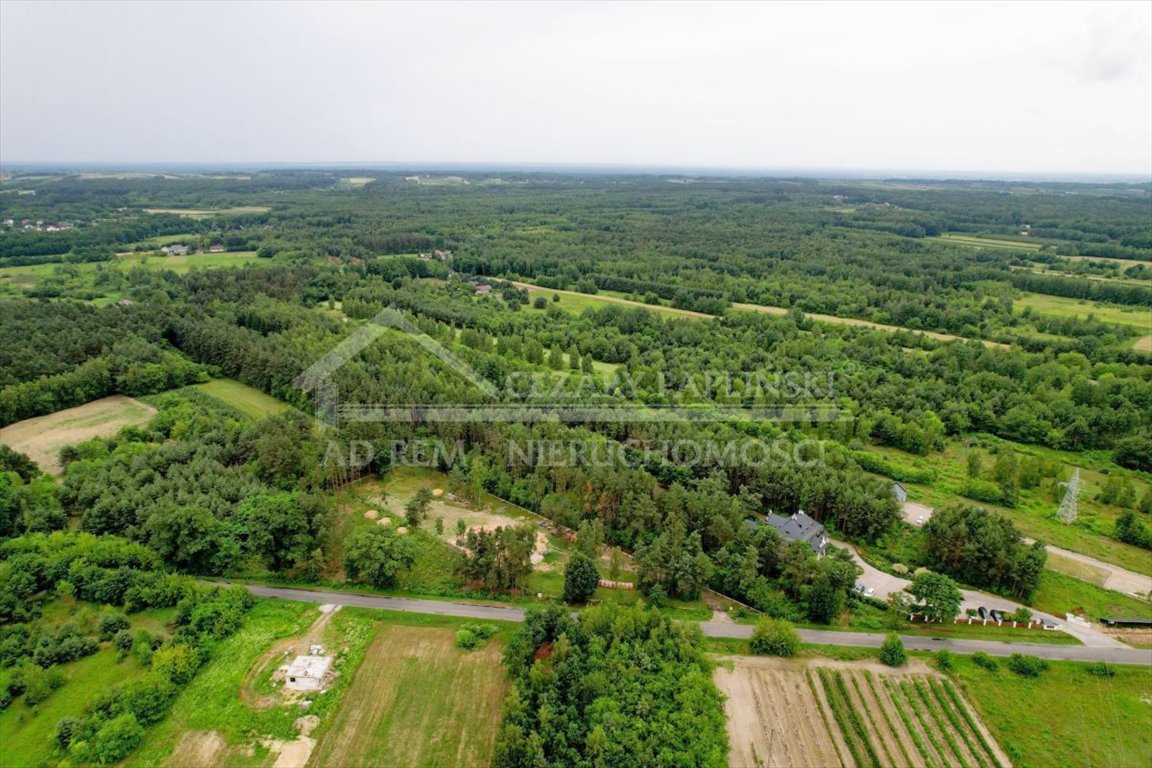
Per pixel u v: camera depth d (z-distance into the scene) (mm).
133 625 79250
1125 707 71250
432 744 64812
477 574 88312
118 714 65062
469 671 74062
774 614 85125
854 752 65188
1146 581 92562
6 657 72562
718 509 97062
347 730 66188
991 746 66625
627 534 98438
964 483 117250
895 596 85125
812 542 95250
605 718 64375
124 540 89000
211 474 102438
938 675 75188
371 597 87188
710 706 67438
